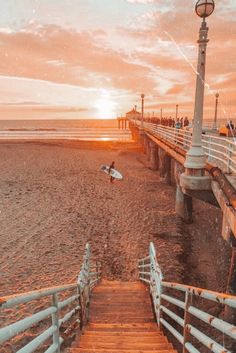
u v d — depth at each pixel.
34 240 11.62
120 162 30.45
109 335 4.33
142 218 14.27
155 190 19.48
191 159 7.44
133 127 54.50
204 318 2.35
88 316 5.82
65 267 9.43
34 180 21.45
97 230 12.77
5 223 13.35
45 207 15.68
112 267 9.82
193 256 10.79
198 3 6.07
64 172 24.44
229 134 18.33
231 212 5.22
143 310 6.13
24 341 5.43
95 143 47.78
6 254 10.36
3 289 7.90
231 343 6.17
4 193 18.02
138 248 11.17
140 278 8.70
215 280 9.19
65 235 12.18
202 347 5.77
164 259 10.25
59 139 54.34
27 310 6.59
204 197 7.53
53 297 3.04
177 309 7.05
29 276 8.75
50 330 2.83
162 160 22.78
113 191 19.00
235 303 1.82
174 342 5.53
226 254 10.97
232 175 7.68
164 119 36.12
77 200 16.98
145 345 3.73
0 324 6.07
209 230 13.30
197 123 7.26
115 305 6.41
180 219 14.23
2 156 32.09
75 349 3.46
